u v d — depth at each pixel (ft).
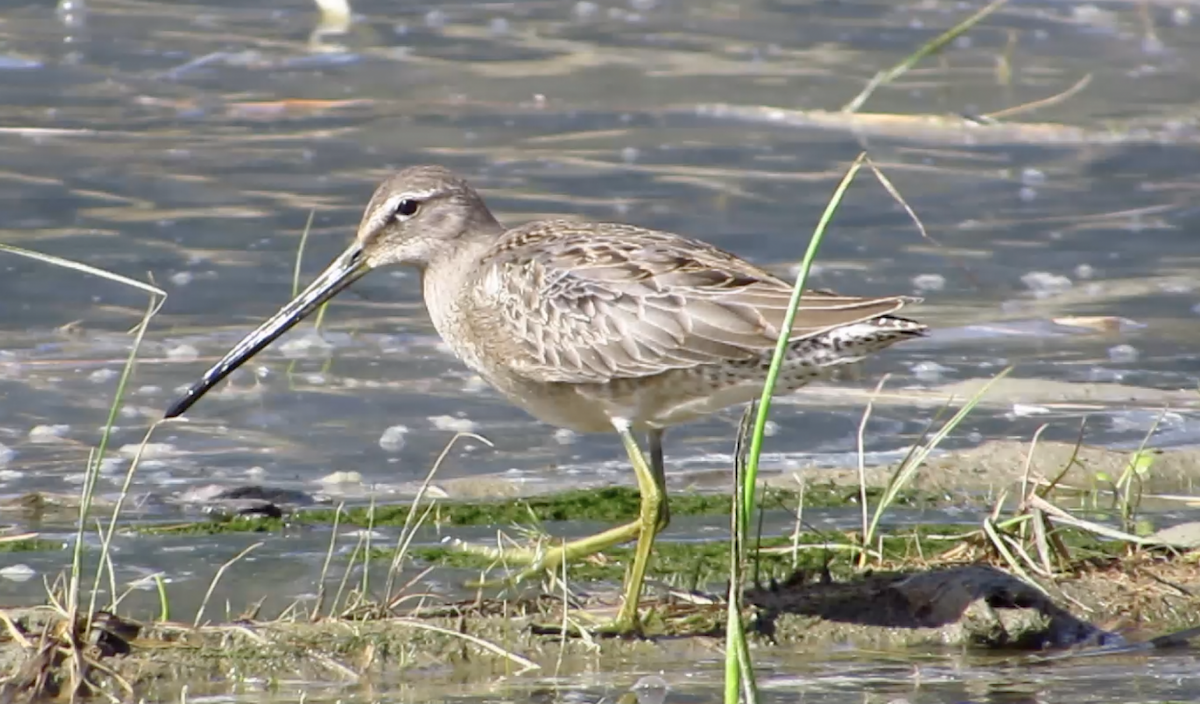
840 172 66.28
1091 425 44.06
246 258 55.16
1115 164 68.59
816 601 32.17
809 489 39.47
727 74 78.79
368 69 78.23
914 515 37.83
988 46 84.99
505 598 32.27
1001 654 30.78
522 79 77.41
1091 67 81.92
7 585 32.35
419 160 66.03
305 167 64.90
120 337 48.88
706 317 31.78
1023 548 33.99
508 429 43.78
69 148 65.92
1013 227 60.80
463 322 34.81
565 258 33.37
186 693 28.09
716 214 60.34
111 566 30.76
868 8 90.89
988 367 48.32
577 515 37.83
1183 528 36.04
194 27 83.76
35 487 38.45
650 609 31.68
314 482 39.63
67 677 28.09
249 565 34.12
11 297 51.29
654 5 90.58
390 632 29.96
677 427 44.47
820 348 31.37
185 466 40.29
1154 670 29.73
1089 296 54.39
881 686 28.81
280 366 47.65
